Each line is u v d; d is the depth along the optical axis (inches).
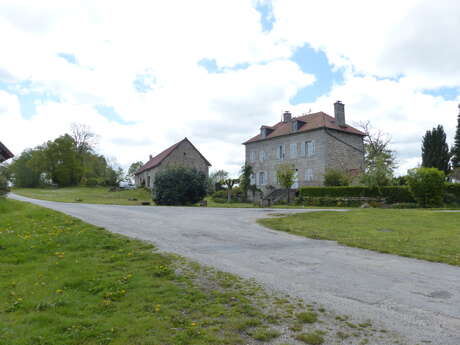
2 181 708.7
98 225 454.3
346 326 167.3
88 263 266.8
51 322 162.9
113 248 324.2
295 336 155.6
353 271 265.9
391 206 902.4
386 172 1005.2
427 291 220.5
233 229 462.3
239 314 178.2
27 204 671.1
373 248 346.3
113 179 2311.8
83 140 2539.4
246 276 246.4
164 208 775.7
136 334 152.3
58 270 247.4
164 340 147.6
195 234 413.7
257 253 321.4
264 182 1501.0
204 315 176.6
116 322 163.6
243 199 1294.3
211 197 1445.6
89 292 206.2
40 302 184.1
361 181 1042.1
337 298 205.5
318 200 1035.3
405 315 181.3
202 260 287.4
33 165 2338.8
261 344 147.5
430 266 283.4
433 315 181.6
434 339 155.0
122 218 543.5
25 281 221.0
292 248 348.2
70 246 320.8
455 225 499.8
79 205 812.0
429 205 861.2
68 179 2364.7
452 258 306.5
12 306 179.5
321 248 350.3
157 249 323.3
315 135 1306.6
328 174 1151.0
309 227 486.9
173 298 197.3
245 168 1381.6
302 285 229.0
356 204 967.6
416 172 877.2
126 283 221.3
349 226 494.3
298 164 1363.2
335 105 1353.3
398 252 328.5
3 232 378.0
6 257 278.1
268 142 1499.8
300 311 184.5
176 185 1019.3
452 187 927.0
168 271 250.2
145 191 1601.9
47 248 311.3
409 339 154.6
